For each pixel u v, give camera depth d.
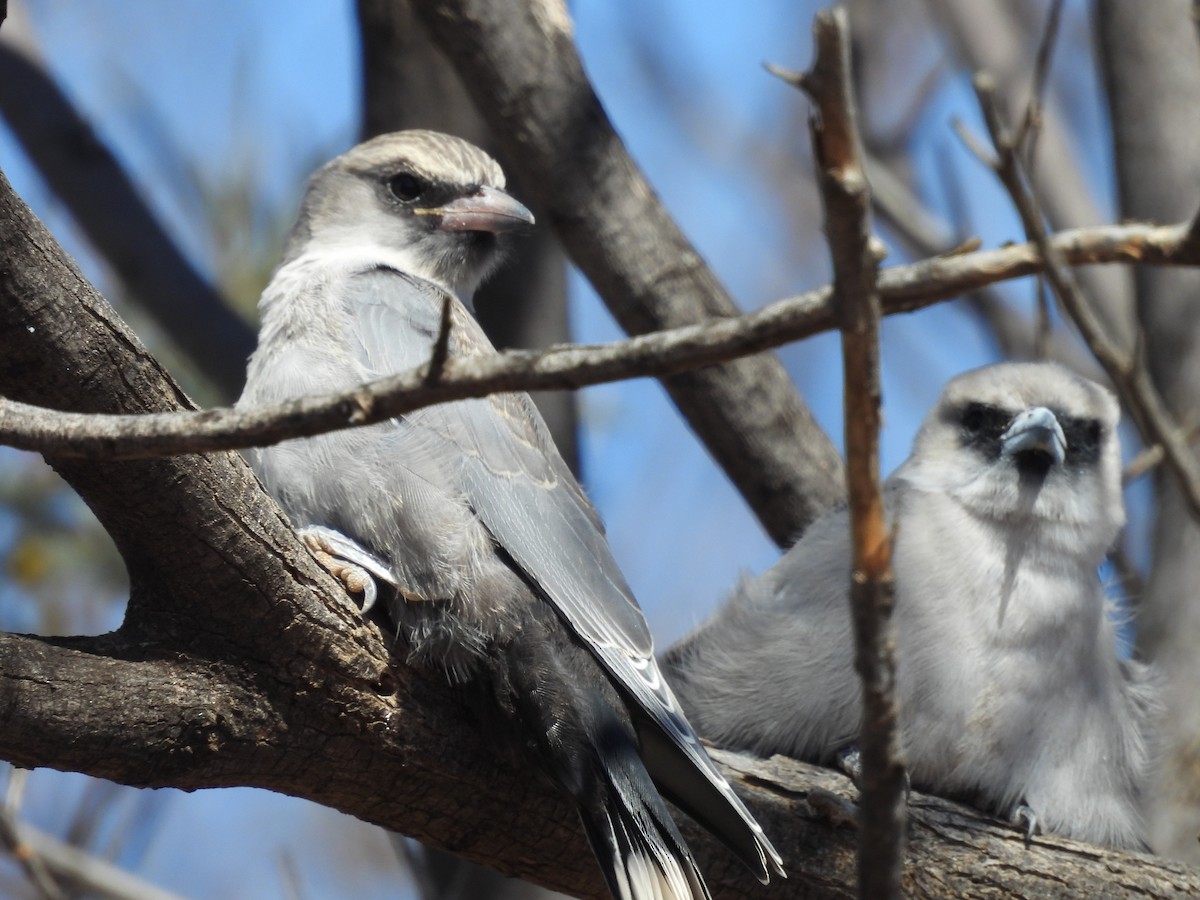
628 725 8.31
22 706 6.88
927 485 10.82
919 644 10.11
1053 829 10.06
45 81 13.15
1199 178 12.63
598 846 7.79
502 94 11.72
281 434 5.95
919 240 14.05
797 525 12.38
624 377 5.60
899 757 5.82
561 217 11.88
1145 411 7.08
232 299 14.55
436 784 8.09
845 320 5.16
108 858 12.36
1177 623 11.55
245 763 7.55
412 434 8.57
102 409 6.96
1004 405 10.84
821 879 8.79
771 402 12.30
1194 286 12.29
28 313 6.68
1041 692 10.07
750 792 9.02
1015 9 15.34
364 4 12.98
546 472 8.90
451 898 11.49
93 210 12.96
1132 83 12.91
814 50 5.00
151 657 7.32
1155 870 9.32
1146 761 10.85
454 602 8.34
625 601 8.59
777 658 10.54
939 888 9.08
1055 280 6.80
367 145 11.55
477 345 9.47
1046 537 10.34
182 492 7.05
